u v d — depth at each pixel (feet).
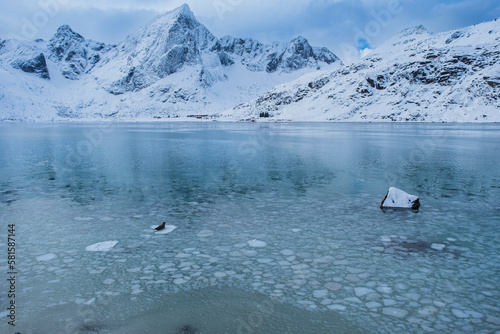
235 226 27.94
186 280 18.42
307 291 17.15
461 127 237.25
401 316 14.89
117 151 86.89
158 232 26.48
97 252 22.44
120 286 17.79
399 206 33.45
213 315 15.07
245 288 17.49
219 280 18.40
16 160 69.62
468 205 34.35
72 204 35.22
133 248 23.16
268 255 21.84
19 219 29.86
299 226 27.81
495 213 31.42
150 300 16.40
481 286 17.57
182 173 53.72
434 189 41.88
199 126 304.30
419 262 20.66
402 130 202.39
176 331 13.85
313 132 187.52
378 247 23.12
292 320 14.62
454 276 18.74
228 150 89.61
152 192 40.75
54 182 46.91
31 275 19.10
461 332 13.74
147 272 19.43
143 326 14.25
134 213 31.83
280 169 57.31
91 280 18.48
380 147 97.25
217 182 46.70
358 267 19.95
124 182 46.85
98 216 30.86
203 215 31.12
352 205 34.60
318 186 43.98
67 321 14.64
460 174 52.08
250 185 44.68
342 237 25.18
